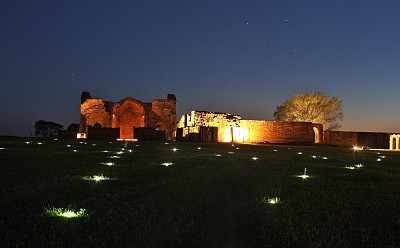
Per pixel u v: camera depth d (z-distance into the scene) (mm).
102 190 7312
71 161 13258
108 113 56625
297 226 4957
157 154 18609
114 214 5371
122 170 10734
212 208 5867
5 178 8586
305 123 52906
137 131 46531
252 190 7680
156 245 4090
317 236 4547
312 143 52000
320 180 9609
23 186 7508
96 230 4578
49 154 16562
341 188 8266
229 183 8570
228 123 51250
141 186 7867
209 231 4641
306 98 62906
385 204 6500
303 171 11734
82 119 56312
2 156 14820
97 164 12336
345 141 55344
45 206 5812
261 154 21172
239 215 5469
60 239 4211
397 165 15453
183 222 5016
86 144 28703
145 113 57406
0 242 4051
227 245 4141
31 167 10992
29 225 4734
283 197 7004
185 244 4145
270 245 4176
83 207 5793
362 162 16922
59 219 5039
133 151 20797
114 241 4180
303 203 6438
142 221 5020
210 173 10445
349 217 5516
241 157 17859
